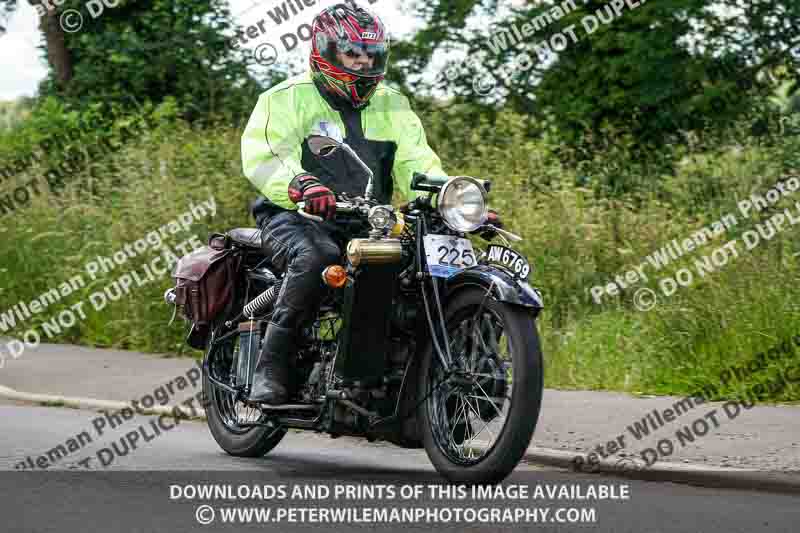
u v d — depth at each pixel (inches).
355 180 537.6
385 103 550.3
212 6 1561.3
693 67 1330.0
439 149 1117.1
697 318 793.6
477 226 490.9
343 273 500.1
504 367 490.6
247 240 597.6
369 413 508.7
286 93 538.0
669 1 1330.0
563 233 938.1
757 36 1322.6
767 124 1198.9
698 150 1059.3
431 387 503.8
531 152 1051.3
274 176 526.9
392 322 507.5
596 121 1362.0
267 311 571.8
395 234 496.4
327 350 526.3
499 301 480.7
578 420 652.7
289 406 534.0
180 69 1541.6
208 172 1094.4
